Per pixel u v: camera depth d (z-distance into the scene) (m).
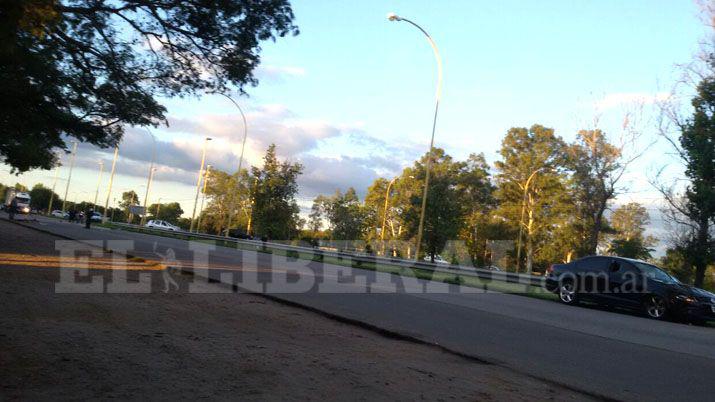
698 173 28.20
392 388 5.61
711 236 29.27
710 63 27.75
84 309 8.47
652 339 10.55
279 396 5.01
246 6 12.36
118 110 15.94
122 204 131.25
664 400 6.30
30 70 13.13
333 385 5.52
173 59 13.78
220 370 5.70
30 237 23.66
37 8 6.57
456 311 12.48
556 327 11.23
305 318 9.63
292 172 51.75
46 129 17.05
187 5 12.24
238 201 80.94
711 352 9.49
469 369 6.98
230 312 9.47
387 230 78.94
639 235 66.75
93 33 13.08
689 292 13.98
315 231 90.62
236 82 13.98
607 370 7.61
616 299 15.20
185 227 120.75
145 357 5.97
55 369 5.26
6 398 4.41
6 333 6.44
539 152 64.25
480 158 71.88
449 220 44.41
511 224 64.25
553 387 6.50
